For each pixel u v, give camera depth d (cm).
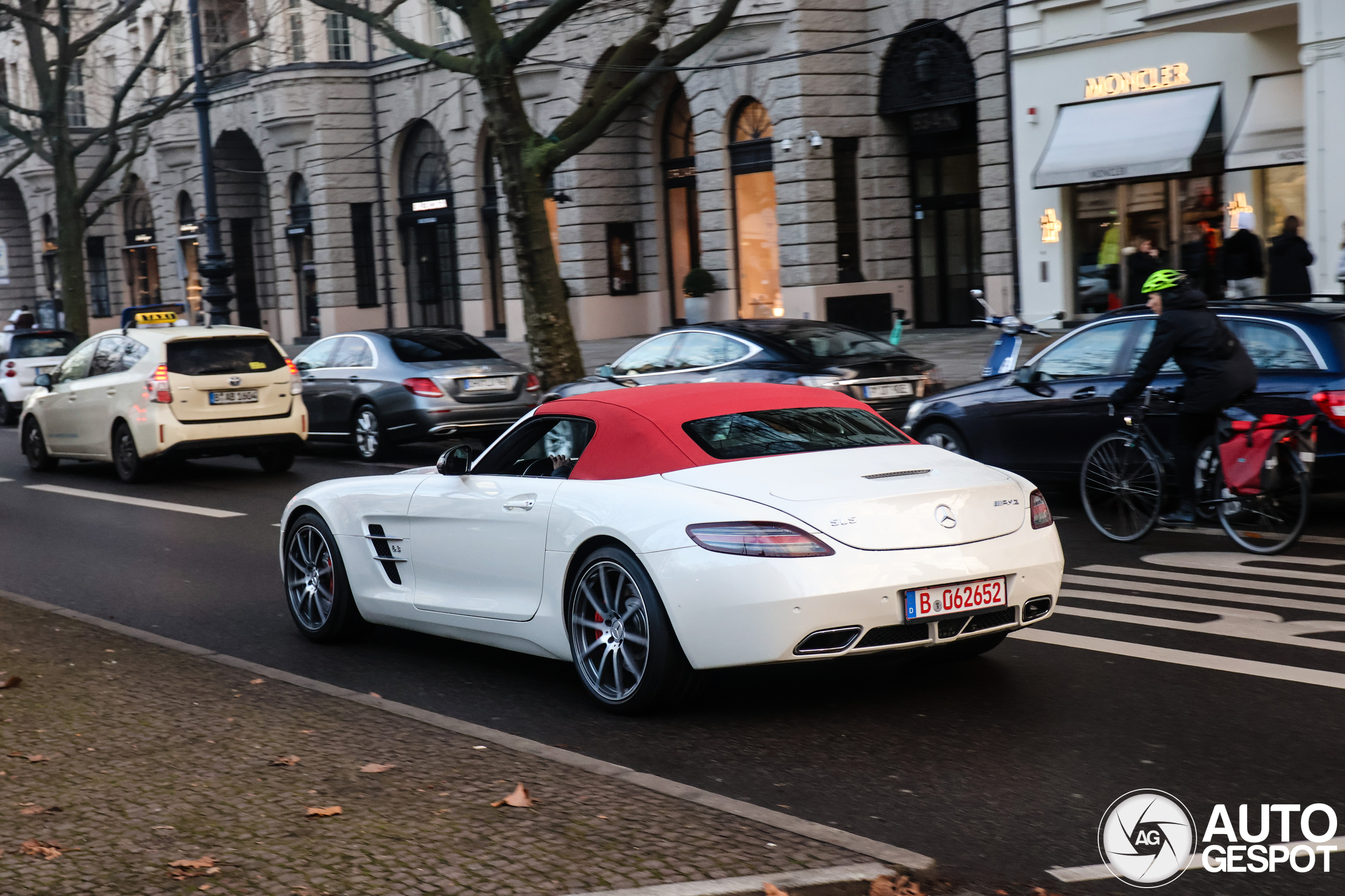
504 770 482
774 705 601
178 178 4741
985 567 560
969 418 1155
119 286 5288
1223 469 905
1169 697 586
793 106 2736
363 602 740
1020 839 438
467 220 3688
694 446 599
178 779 482
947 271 2820
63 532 1230
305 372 1786
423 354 1695
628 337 3406
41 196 5459
